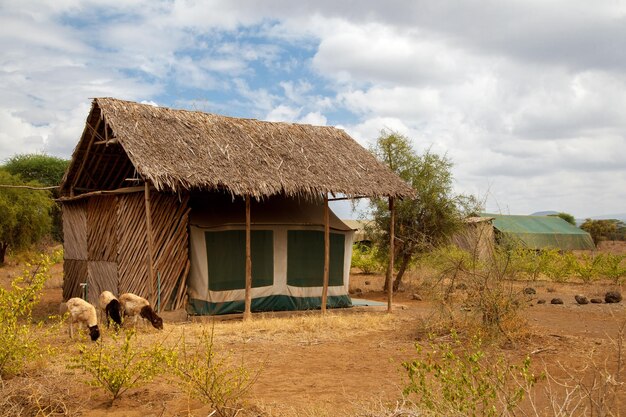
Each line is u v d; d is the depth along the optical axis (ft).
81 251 57.47
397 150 77.41
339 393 24.79
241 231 53.47
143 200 49.47
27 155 157.28
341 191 52.01
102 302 40.40
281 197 59.62
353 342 38.55
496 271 37.22
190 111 54.60
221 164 48.80
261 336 40.32
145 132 48.47
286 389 25.49
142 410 21.81
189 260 50.90
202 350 33.78
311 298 56.80
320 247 57.82
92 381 23.34
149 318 40.81
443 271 39.99
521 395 18.01
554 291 76.54
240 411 21.52
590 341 35.68
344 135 63.26
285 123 60.29
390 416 18.44
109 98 50.55
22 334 27.71
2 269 105.29
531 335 35.88
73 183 59.31
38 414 21.12
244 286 53.26
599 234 214.48
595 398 22.61
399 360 32.24
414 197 56.85
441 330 39.14
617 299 63.36
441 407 18.13
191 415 20.58
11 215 110.83
